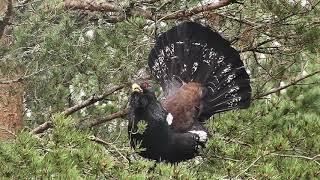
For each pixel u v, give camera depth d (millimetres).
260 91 13812
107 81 13219
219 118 11742
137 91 9320
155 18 12609
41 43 12461
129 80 13055
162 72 11578
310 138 10461
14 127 14047
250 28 13070
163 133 9602
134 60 12922
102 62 12750
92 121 14016
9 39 12812
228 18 13445
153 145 9602
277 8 12336
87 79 13516
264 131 11844
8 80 12266
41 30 12328
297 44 12914
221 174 9211
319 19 12523
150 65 11641
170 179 7641
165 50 11609
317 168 9133
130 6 13219
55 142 7902
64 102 14445
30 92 14523
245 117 11977
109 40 12852
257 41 13867
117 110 15047
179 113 10430
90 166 7629
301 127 11078
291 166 9008
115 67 12836
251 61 14852
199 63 11508
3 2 13273
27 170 7332
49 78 13766
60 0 12367
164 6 13625
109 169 7656
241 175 8547
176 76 11531
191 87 11211
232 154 9211
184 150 9938
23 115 14438
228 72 11477
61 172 7359
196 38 11578
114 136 14500
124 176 7453
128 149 9031
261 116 12406
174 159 10023
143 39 13070
